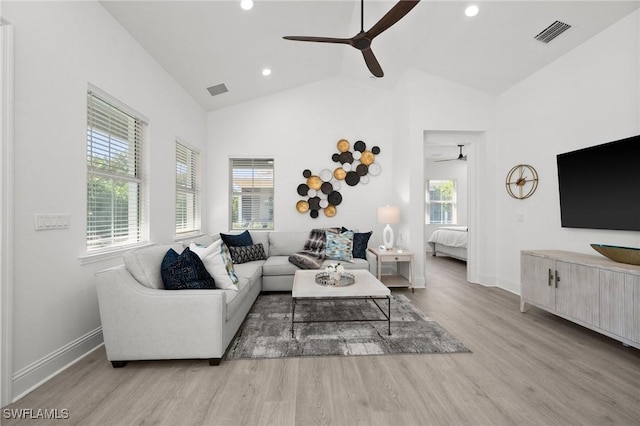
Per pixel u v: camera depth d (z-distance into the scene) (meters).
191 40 3.11
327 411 1.52
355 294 2.42
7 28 1.59
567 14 2.58
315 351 2.18
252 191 4.99
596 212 2.63
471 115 4.08
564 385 1.74
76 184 2.10
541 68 3.30
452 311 3.08
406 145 4.20
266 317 2.90
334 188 4.94
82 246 2.16
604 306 2.19
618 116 2.52
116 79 2.58
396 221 4.11
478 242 4.29
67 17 2.02
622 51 2.48
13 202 1.62
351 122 4.95
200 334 1.95
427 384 1.76
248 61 3.82
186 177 4.17
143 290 1.95
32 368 1.72
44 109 1.84
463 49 3.39
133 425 1.41
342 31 3.64
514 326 2.67
